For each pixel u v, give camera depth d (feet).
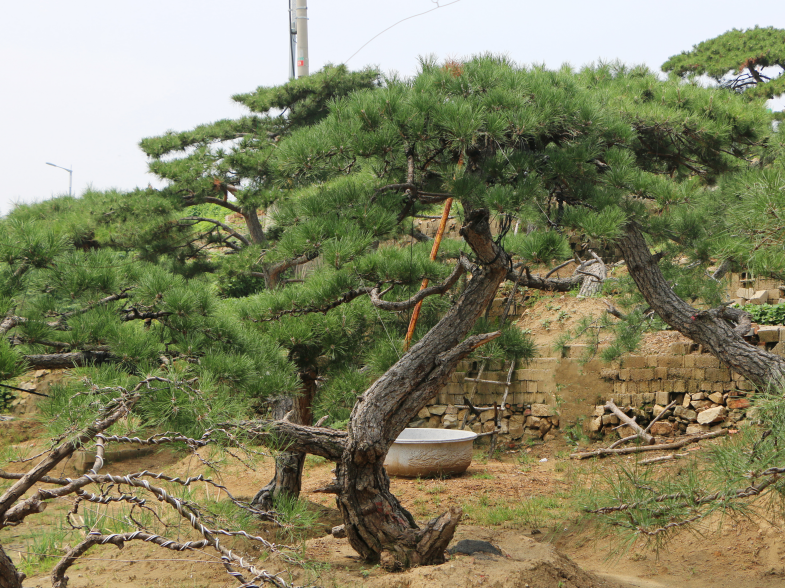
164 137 51.72
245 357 16.39
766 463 11.60
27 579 17.07
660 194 17.17
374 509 16.26
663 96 20.35
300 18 50.55
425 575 14.66
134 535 11.12
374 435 16.11
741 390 29.99
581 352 36.42
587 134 17.89
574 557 20.66
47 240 15.11
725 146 20.81
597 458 30.55
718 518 19.94
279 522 13.51
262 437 15.83
